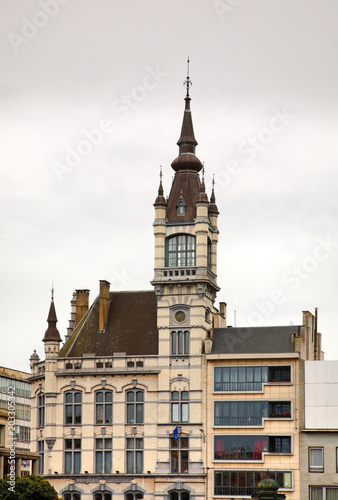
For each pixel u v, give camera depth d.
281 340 131.12
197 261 132.88
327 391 127.62
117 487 130.25
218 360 130.62
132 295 139.88
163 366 131.75
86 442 132.38
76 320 141.88
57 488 131.88
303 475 125.69
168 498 128.38
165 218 135.25
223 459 128.00
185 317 132.50
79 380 134.12
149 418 131.12
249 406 128.75
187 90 141.88
